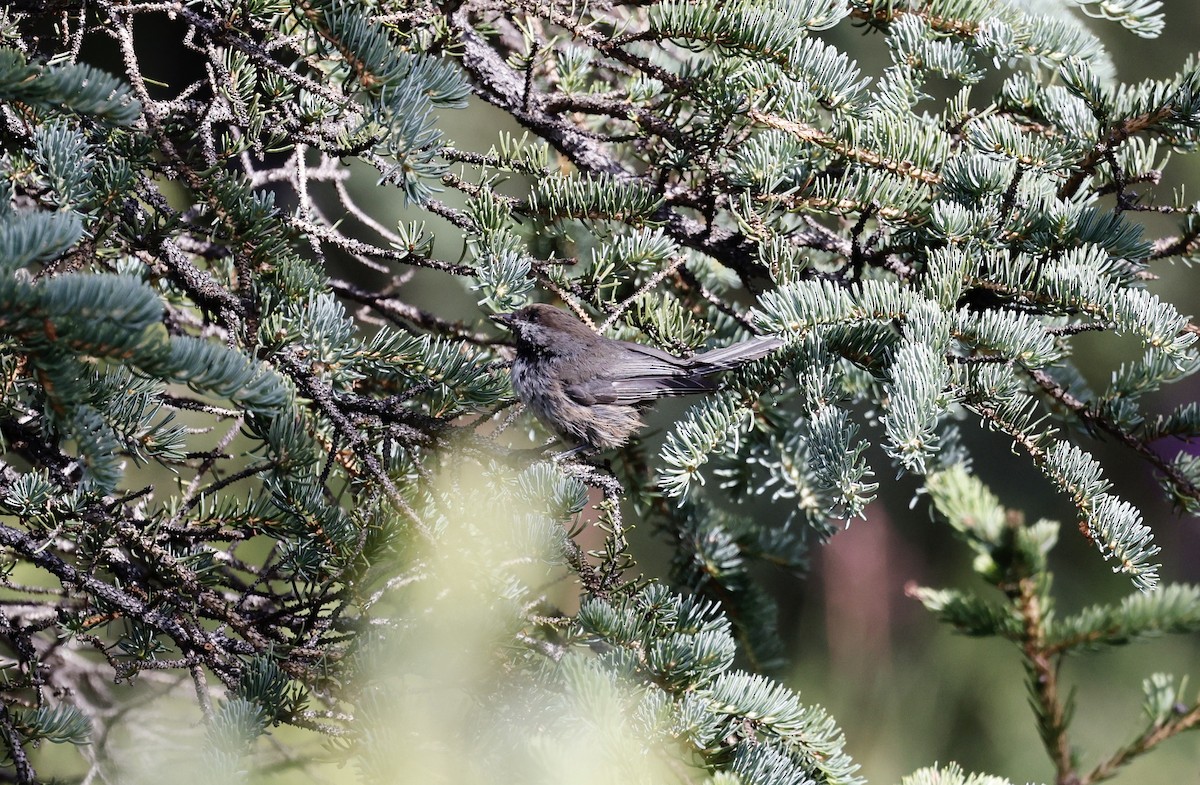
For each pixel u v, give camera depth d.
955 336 6.84
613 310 7.68
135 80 6.25
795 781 5.53
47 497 5.81
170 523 6.13
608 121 9.55
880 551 14.37
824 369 6.99
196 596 5.76
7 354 5.21
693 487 9.58
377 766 4.43
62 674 8.68
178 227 6.40
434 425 6.69
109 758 8.01
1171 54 13.11
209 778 4.42
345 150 6.51
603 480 7.34
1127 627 3.49
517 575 6.10
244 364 4.73
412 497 6.41
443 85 5.89
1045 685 3.59
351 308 9.59
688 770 5.87
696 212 9.55
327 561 5.87
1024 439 6.93
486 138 13.15
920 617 14.35
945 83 12.45
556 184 7.72
